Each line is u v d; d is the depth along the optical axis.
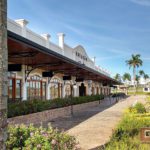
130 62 95.19
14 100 16.84
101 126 13.41
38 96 22.20
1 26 3.65
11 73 17.78
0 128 3.62
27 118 13.97
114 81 54.31
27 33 19.20
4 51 3.68
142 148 6.52
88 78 38.06
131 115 12.69
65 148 5.47
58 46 26.94
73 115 19.73
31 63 18.91
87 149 8.20
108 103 36.25
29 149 4.99
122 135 8.00
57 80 27.05
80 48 37.91
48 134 5.54
